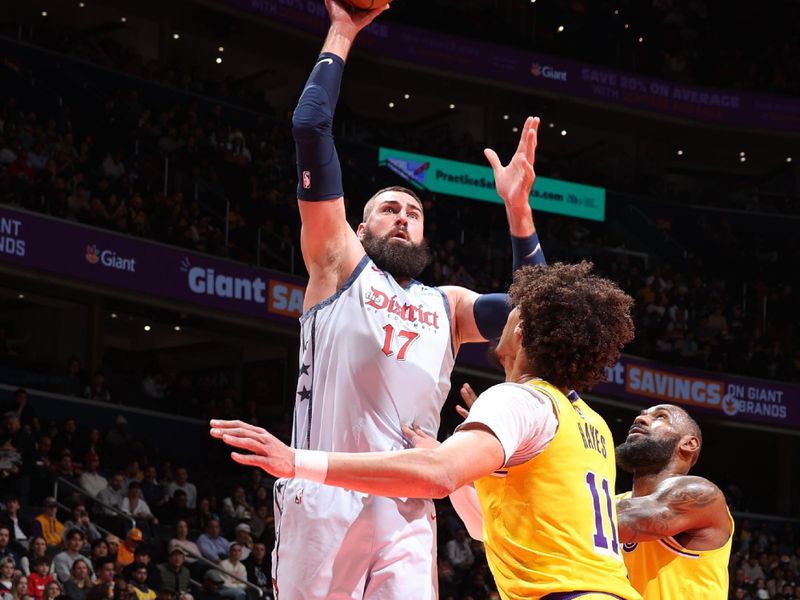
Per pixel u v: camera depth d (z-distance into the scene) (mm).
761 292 34281
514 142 37750
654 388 29547
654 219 35750
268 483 23203
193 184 26859
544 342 3871
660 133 38219
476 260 30781
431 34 34250
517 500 3736
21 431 18547
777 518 30203
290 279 25500
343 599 4109
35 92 26188
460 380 29125
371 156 32188
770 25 39625
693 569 5309
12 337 27656
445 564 20922
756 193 37625
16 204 21891
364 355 4281
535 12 36750
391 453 3400
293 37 32625
